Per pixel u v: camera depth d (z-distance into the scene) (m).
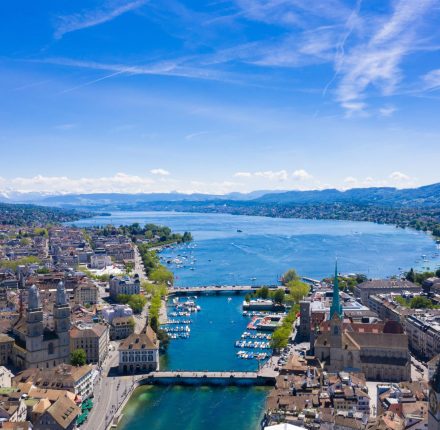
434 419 166.25
